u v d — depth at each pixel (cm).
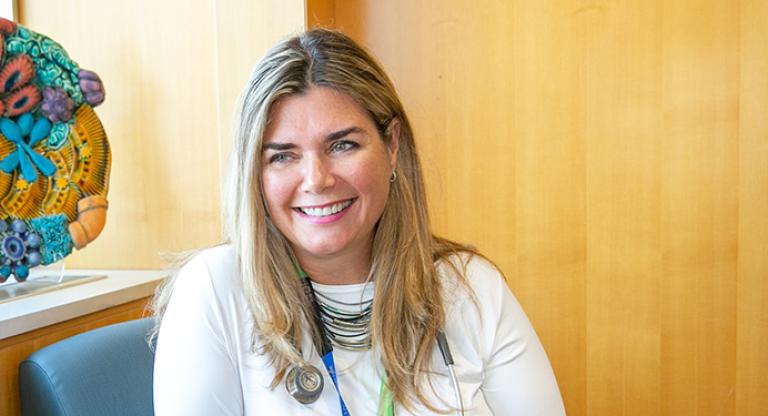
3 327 130
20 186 153
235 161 107
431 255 116
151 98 204
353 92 101
